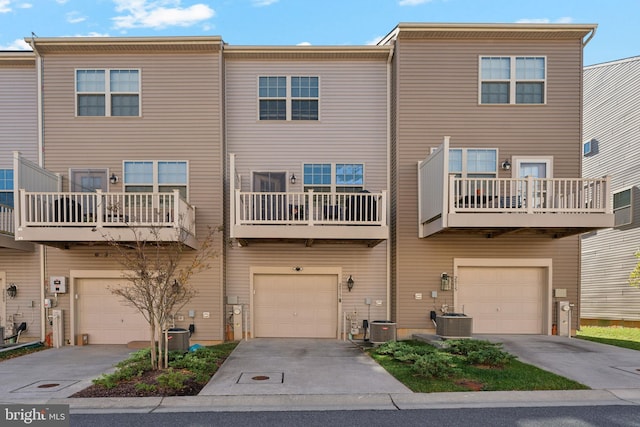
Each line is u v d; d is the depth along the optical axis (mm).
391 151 10555
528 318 10258
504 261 10117
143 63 10219
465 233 9992
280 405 5434
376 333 9188
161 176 10195
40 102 10117
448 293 10055
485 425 4730
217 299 9938
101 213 8578
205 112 10219
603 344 9062
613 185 15086
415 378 6375
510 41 10164
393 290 10219
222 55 10352
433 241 10094
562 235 9922
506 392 5758
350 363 7527
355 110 10656
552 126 10148
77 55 10172
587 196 9664
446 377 6316
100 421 4867
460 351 7836
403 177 10117
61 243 9375
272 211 9289
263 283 10453
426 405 5398
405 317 9969
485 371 6688
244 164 10531
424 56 10156
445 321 8930
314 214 9844
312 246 10430
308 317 10414
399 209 10102
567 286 10188
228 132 10562
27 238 8469
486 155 10125
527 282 10289
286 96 10617
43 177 9477
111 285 10125
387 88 10680
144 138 10203
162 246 9312
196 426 4703
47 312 9984
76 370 7293
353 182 10562
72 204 9477
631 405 5406
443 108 10125
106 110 10164
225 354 8281
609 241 15227
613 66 15227
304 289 10461
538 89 10234
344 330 10266
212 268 10008
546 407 5324
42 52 10133
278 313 10414
